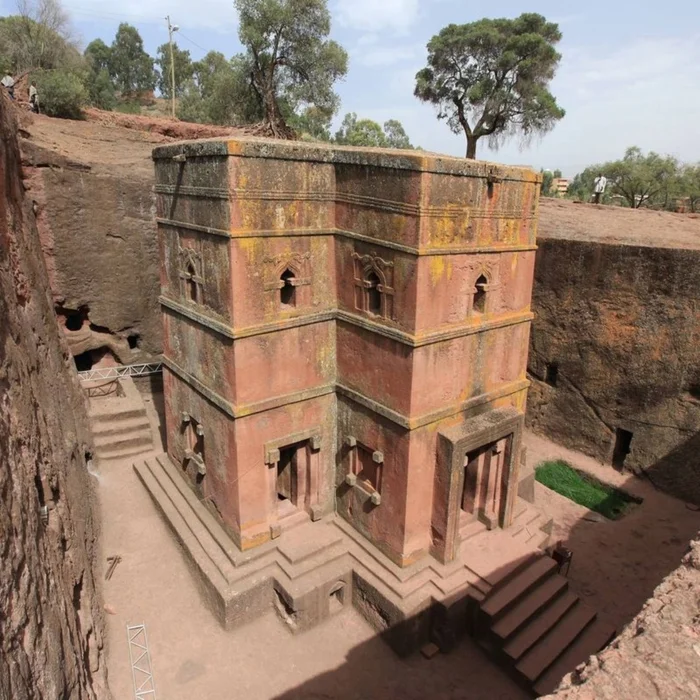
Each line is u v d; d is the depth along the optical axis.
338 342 10.92
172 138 29.75
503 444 11.20
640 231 18.72
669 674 3.74
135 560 11.66
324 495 11.62
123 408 16.05
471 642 10.20
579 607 10.73
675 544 13.10
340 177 9.99
